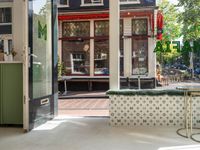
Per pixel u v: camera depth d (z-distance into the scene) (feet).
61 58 41.24
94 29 40.98
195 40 18.62
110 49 17.81
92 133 15.25
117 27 17.70
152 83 32.78
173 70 22.90
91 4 40.86
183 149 12.53
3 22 18.43
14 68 16.98
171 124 16.61
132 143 13.43
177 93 16.43
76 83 40.57
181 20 19.98
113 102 16.80
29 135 14.98
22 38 17.02
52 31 19.31
